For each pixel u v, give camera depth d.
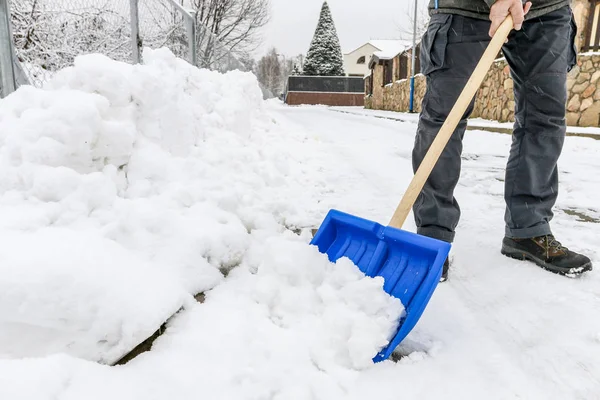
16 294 1.04
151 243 1.44
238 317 1.26
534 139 1.74
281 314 1.28
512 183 1.79
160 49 2.94
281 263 1.37
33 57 4.63
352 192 2.88
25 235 1.22
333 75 40.31
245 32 16.98
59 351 1.06
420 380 1.07
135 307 1.14
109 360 1.08
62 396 0.92
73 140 1.51
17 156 1.46
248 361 1.09
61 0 4.77
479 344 1.23
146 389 0.98
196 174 1.99
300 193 2.74
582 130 6.54
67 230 1.30
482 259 1.83
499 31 1.49
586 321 1.33
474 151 4.97
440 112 1.68
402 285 1.30
